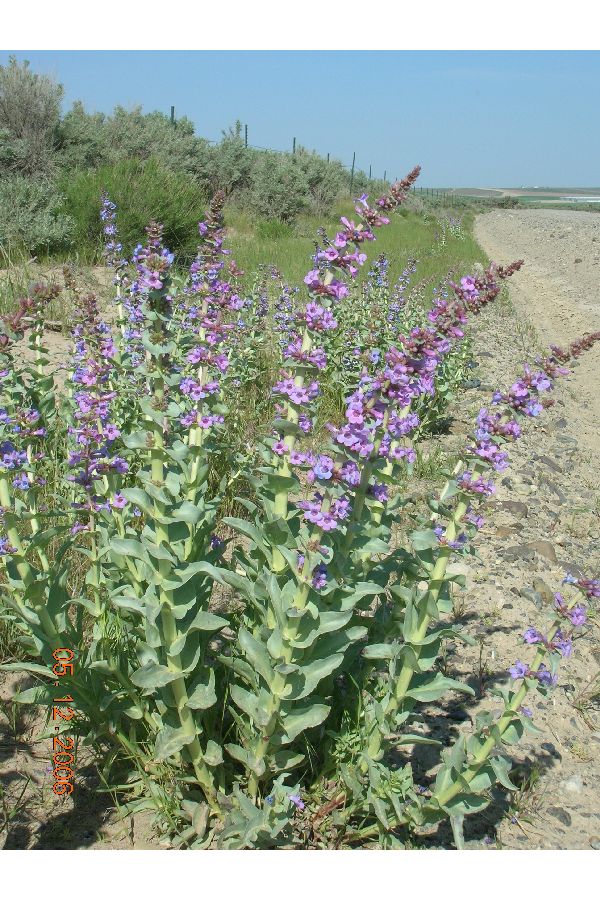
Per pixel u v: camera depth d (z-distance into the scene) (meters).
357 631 3.10
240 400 6.87
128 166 15.46
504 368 11.98
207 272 3.83
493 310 17.14
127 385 5.14
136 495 2.99
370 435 2.81
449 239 30.25
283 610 2.89
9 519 3.13
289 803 3.19
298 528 3.25
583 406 11.48
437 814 3.16
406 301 9.96
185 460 3.57
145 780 3.44
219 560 3.78
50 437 5.27
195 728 3.20
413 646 3.08
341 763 3.38
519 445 8.80
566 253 30.84
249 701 3.11
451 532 3.06
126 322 5.98
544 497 7.61
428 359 3.16
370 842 3.47
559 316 18.78
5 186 13.63
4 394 3.58
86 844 3.34
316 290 2.95
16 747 3.81
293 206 24.89
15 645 4.28
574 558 6.52
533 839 3.69
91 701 3.38
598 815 3.89
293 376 3.08
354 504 3.17
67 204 14.26
